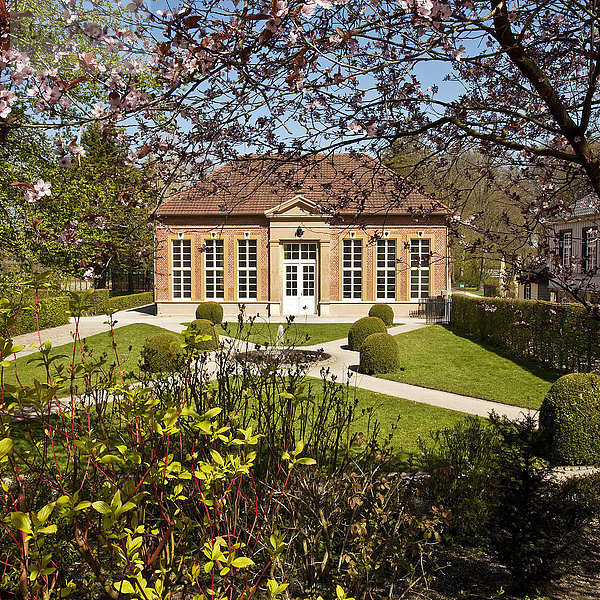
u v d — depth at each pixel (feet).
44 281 9.53
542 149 10.83
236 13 8.58
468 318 69.46
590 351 40.47
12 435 22.03
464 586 13.67
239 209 85.71
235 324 74.90
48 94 7.73
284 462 13.66
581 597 13.41
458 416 31.73
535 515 14.48
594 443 24.09
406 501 12.73
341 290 86.43
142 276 138.00
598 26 10.39
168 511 11.71
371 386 40.37
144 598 6.89
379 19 9.57
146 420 8.69
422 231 84.94
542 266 12.71
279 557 11.65
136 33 7.97
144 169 11.94
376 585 12.39
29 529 6.25
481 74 13.58
